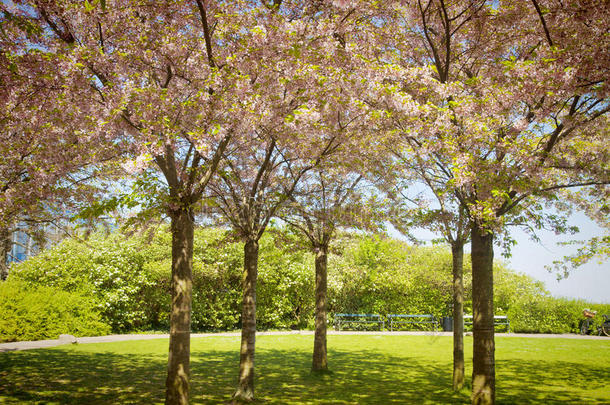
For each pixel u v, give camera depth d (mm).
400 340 18203
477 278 7051
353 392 8422
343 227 9891
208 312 21188
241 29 7055
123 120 6254
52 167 7727
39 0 5820
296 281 22234
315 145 8172
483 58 8523
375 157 8766
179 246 6574
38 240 9602
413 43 8734
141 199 6477
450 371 11117
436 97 7863
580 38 5723
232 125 6262
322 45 6672
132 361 11648
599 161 7078
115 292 19250
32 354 12391
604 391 8664
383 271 24047
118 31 6527
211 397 7852
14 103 6590
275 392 8391
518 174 6680
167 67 7176
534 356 13805
